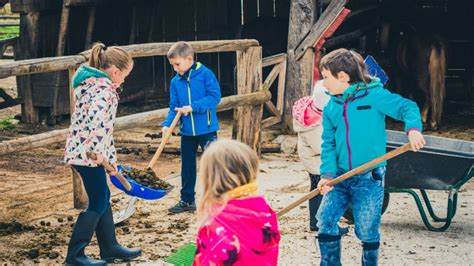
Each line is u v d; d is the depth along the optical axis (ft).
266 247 10.12
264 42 47.73
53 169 30.12
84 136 16.94
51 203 24.57
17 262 18.53
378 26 45.27
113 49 17.07
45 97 39.68
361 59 15.34
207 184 9.99
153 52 25.18
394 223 21.88
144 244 19.86
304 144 19.86
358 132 15.20
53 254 18.88
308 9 35.78
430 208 21.49
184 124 22.53
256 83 30.71
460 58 48.37
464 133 38.11
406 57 40.06
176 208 23.03
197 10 49.26
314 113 19.39
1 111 43.50
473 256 19.08
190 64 22.08
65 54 41.50
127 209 21.74
